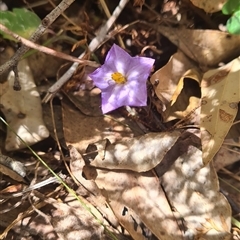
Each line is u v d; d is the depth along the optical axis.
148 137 0.16
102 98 0.16
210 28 0.19
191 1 0.18
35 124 0.17
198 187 0.16
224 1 0.18
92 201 0.16
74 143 0.17
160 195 0.16
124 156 0.16
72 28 0.19
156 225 0.15
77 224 0.16
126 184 0.16
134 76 0.16
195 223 0.16
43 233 0.16
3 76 0.18
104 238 0.15
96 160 0.17
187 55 0.18
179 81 0.17
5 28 0.15
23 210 0.16
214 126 0.16
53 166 0.17
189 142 0.17
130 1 0.19
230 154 0.17
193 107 0.18
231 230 0.16
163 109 0.18
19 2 0.19
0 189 0.17
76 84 0.18
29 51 0.18
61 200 0.16
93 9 0.19
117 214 0.16
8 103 0.17
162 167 0.16
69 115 0.18
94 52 0.19
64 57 0.16
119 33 0.19
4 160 0.16
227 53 0.18
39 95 0.18
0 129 0.17
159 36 0.19
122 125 0.18
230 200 0.16
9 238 0.16
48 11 0.19
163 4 0.19
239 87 0.16
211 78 0.17
